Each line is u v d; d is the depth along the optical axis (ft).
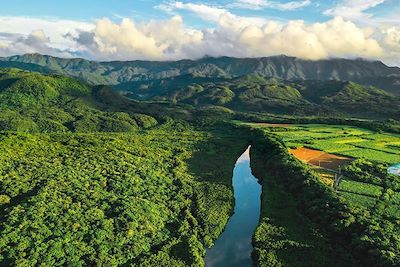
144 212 397.39
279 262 341.62
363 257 328.70
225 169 620.49
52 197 392.47
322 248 358.23
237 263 352.28
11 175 448.24
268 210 447.01
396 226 364.17
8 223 341.21
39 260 303.07
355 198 442.50
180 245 361.30
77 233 339.98
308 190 460.14
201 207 451.53
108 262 315.17
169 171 568.41
